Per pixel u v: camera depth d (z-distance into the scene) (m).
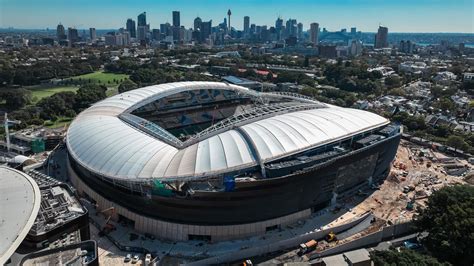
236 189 93.25
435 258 81.44
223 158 97.00
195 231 96.69
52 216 82.81
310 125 116.56
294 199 101.94
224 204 94.56
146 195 96.31
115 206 104.31
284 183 97.06
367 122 131.38
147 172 95.44
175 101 175.12
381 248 95.75
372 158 121.12
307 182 101.75
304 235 96.44
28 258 71.44
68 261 71.19
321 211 111.44
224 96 188.25
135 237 98.25
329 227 102.19
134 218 101.12
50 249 73.62
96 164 102.38
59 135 170.25
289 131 110.31
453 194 97.81
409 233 102.94
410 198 121.00
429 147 176.12
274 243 93.31
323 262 80.81
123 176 95.69
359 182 124.81
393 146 132.25
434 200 98.88
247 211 96.94
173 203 95.12
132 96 147.75
